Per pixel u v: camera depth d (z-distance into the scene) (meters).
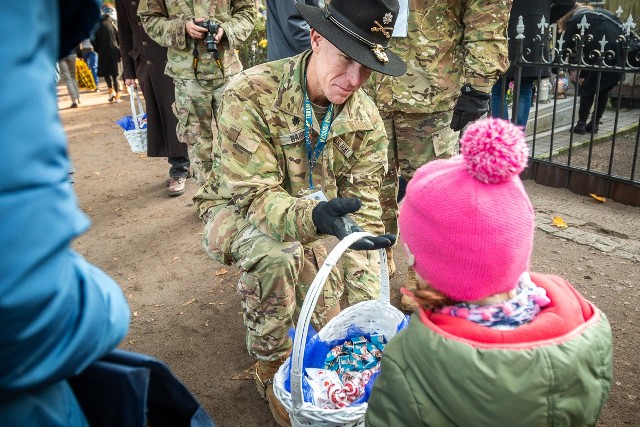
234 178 2.16
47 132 0.69
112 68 10.77
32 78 0.68
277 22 3.54
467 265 1.22
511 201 1.21
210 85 4.34
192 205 4.91
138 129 5.05
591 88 5.98
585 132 6.34
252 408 2.45
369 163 2.37
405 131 3.07
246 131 2.15
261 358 2.29
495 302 1.30
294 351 1.64
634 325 2.87
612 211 4.34
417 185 1.31
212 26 4.10
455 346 1.23
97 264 3.88
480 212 1.19
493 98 5.27
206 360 2.80
